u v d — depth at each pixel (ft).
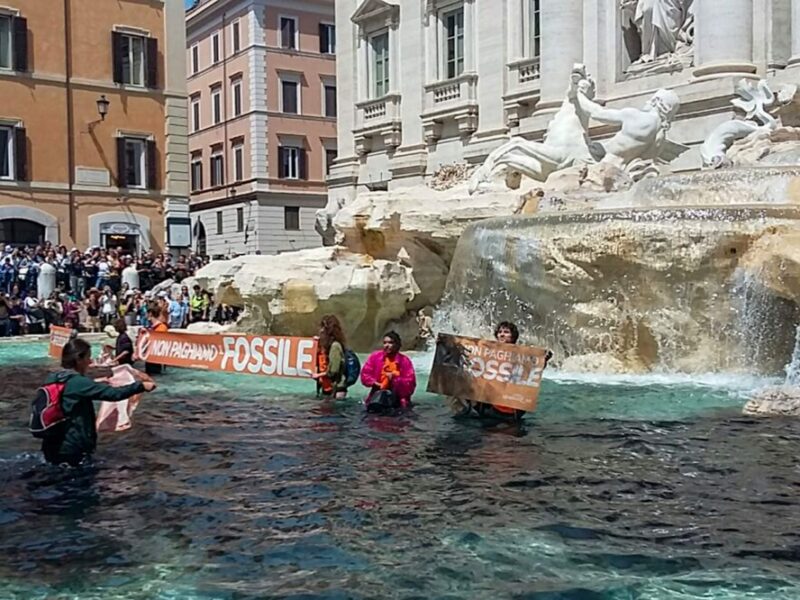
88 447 29.60
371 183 124.67
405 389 38.11
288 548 21.33
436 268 66.33
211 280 67.46
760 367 45.32
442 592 18.65
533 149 71.77
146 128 136.67
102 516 23.98
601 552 20.74
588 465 28.27
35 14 126.82
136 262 111.04
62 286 98.53
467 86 107.04
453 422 35.24
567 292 50.01
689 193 57.41
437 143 112.98
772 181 55.42
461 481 26.76
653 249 46.96
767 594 18.31
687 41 82.74
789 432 32.09
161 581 19.48
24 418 38.65
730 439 31.14
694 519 22.93
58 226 129.59
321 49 205.26
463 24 109.40
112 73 133.28
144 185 137.18
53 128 128.77
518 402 34.96
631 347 48.49
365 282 61.57
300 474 27.94
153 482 27.22
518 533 22.11
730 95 74.59
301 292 62.75
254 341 47.65
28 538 22.27
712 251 45.83
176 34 138.72
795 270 42.65
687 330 46.98
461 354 36.19
